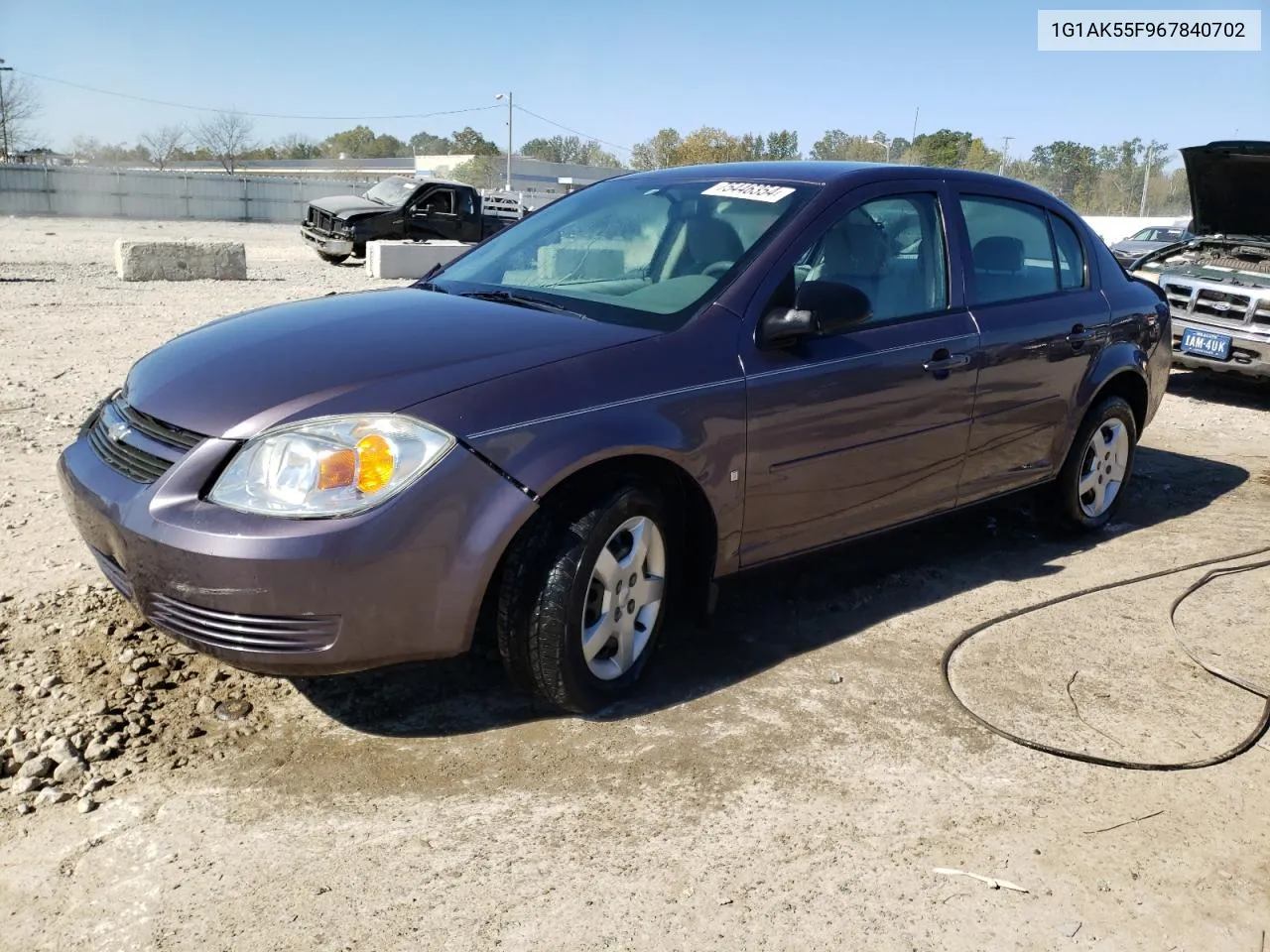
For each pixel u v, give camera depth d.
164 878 2.38
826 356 3.58
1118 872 2.55
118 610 3.68
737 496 3.36
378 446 2.67
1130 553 4.98
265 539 2.58
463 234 22.42
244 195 47.25
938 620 4.05
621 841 2.58
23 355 8.67
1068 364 4.67
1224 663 3.74
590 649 3.07
